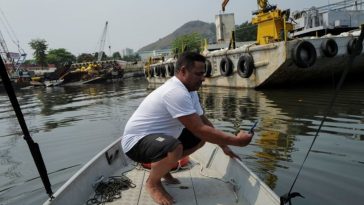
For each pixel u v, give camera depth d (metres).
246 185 3.35
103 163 3.98
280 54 13.85
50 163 6.30
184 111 3.06
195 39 66.75
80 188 3.35
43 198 4.68
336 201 3.90
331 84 16.20
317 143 6.21
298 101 11.46
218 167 4.05
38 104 18.92
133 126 3.30
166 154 3.10
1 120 13.40
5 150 7.86
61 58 86.44
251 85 15.89
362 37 1.78
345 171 4.77
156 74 27.75
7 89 2.57
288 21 16.50
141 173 4.00
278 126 7.84
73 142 7.97
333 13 18.14
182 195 3.38
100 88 29.20
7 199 4.74
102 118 11.48
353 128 7.16
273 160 5.44
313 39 14.01
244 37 63.59
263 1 16.61
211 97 14.41
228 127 8.23
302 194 4.13
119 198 3.33
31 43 79.81
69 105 16.83
